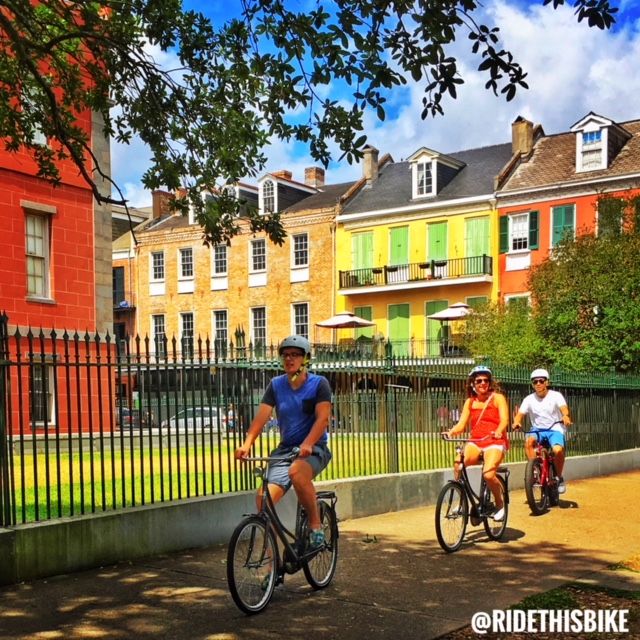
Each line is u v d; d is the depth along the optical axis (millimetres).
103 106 10289
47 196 20922
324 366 10906
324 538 6656
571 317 23938
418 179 41812
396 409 11984
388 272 41562
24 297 20062
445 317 34062
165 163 10188
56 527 7000
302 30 7656
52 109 9305
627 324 22938
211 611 6012
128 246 49938
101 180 22406
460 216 39844
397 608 6148
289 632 5539
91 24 9734
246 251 45844
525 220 37969
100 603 6188
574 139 39594
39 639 5348
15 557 6695
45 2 9602
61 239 21250
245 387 9242
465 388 13438
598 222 28359
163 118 10055
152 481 8148
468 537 9219
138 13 9258
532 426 11914
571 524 10258
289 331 44281
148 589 6602
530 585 6926
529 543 8898
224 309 46375
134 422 8016
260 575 6082
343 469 10984
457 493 8555
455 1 6781
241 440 9195
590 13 6293
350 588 6770
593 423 17766
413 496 11719
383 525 10102
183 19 9258
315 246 43844
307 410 6441
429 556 8133
